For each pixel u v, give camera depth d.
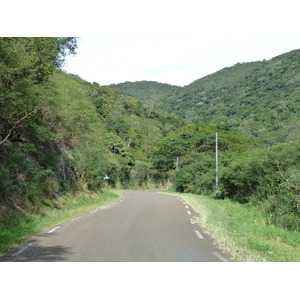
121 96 145.50
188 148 64.19
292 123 106.19
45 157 17.28
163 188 81.12
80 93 23.00
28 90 12.01
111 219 13.61
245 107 157.88
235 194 29.23
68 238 9.07
